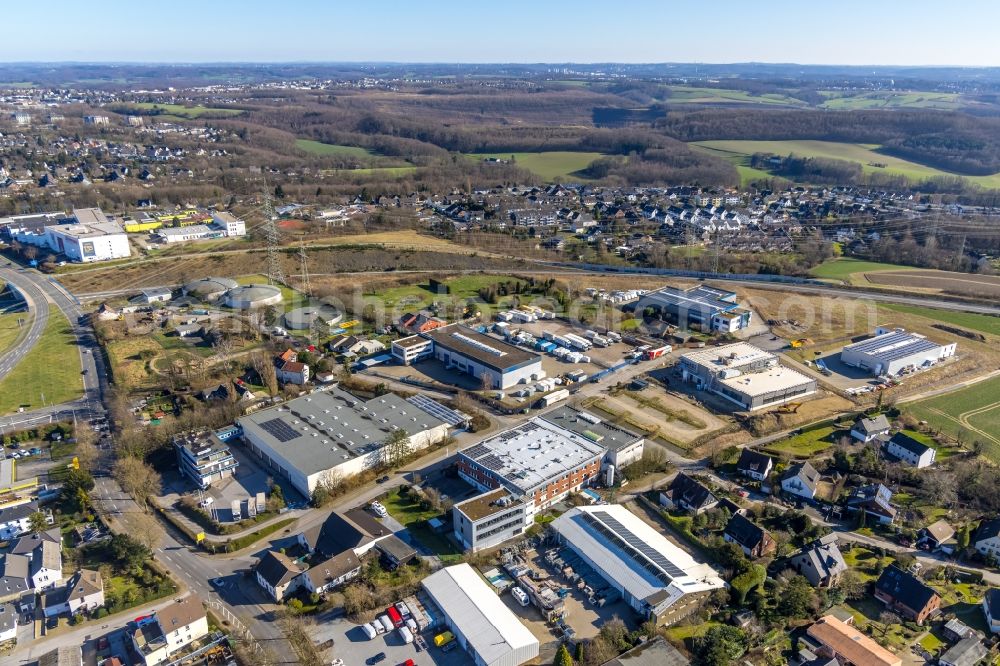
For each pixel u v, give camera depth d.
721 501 125.94
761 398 163.50
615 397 170.75
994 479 128.75
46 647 94.00
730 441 150.12
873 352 187.62
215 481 134.62
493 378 174.75
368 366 187.12
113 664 88.50
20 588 103.50
